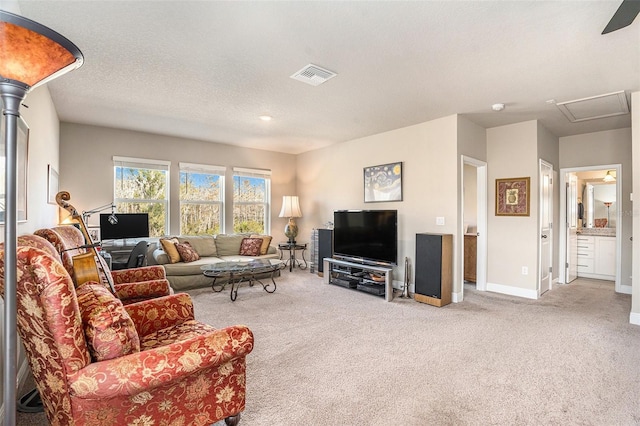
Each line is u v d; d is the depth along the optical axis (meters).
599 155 4.98
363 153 5.48
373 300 4.18
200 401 1.53
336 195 6.03
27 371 2.22
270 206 6.72
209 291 4.63
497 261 4.70
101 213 4.70
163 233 5.43
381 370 2.33
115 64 2.78
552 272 5.19
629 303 4.09
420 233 4.29
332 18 2.10
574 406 1.90
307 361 2.47
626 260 4.69
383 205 5.11
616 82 3.11
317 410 1.85
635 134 3.30
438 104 3.78
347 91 3.38
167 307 2.10
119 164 4.96
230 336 1.54
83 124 4.69
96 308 1.34
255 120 4.49
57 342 1.21
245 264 4.46
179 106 3.89
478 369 2.34
